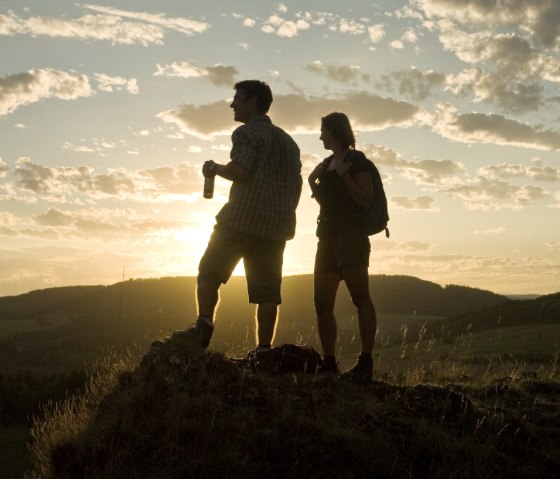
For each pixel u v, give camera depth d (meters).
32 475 4.71
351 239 5.54
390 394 5.21
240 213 5.30
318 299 5.85
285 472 4.22
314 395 4.96
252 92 5.51
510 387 6.40
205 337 5.27
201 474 4.14
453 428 4.96
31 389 37.44
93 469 4.24
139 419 4.52
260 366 5.39
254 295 5.52
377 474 4.32
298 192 5.63
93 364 5.55
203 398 4.59
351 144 5.66
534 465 4.73
